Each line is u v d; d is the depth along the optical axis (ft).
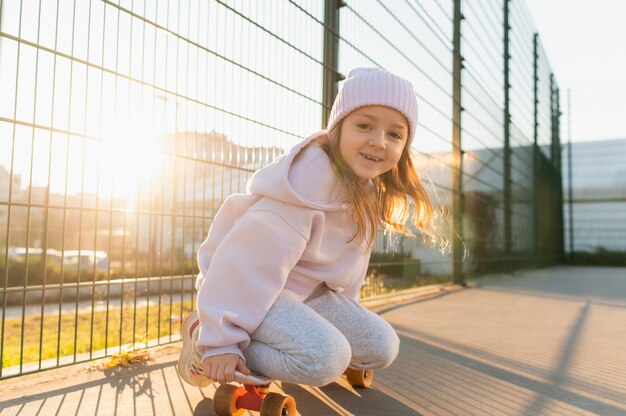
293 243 4.72
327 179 4.92
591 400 5.74
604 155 58.59
